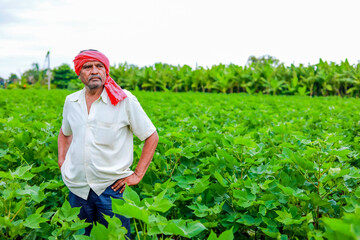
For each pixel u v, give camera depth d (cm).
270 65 2627
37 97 984
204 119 515
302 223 228
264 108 751
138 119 245
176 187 297
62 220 204
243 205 234
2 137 362
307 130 502
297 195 230
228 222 244
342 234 132
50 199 301
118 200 160
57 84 5919
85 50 238
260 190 264
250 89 2542
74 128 243
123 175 246
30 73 6084
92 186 239
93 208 251
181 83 2723
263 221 233
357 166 355
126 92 246
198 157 356
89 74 231
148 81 2833
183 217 268
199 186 245
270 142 392
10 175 214
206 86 2623
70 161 246
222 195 264
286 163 314
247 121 568
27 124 477
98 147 236
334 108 704
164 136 344
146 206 159
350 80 2177
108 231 164
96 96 243
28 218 194
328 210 254
